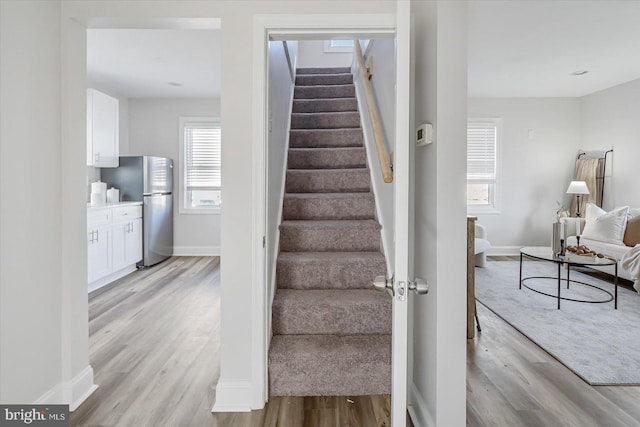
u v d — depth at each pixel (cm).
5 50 149
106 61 393
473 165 585
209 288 394
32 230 164
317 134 361
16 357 156
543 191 582
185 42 344
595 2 281
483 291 386
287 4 180
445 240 153
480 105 577
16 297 155
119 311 323
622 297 363
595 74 456
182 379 210
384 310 211
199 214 572
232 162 181
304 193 315
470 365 228
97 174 480
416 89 186
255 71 179
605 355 240
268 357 191
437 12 151
